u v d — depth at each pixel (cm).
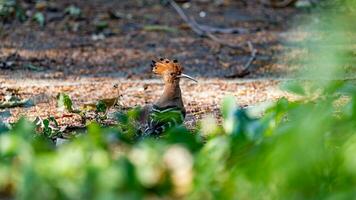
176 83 1034
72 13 2341
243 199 566
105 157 582
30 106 1430
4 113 1270
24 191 540
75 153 580
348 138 582
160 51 2039
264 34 2219
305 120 553
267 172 550
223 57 1977
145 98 1513
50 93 1559
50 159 573
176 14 2452
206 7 2548
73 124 1243
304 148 538
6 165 596
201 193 570
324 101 601
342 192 536
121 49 2044
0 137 619
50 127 1167
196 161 586
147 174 572
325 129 572
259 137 587
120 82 1692
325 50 546
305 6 2503
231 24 2345
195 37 2195
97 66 1867
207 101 1484
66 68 1838
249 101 1485
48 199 544
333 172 562
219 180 578
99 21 2312
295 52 1977
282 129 576
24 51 1980
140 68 1859
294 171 541
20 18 2272
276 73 1803
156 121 993
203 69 1861
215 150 584
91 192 536
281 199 554
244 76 1780
